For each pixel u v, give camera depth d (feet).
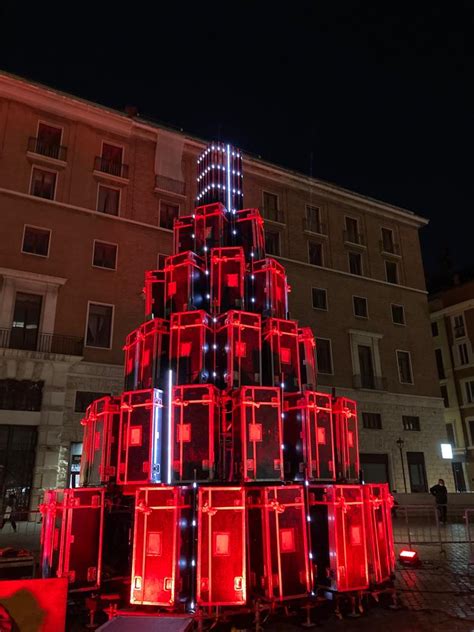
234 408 24.26
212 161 36.32
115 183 87.51
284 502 21.42
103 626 17.65
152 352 27.22
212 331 27.50
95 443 26.76
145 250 86.99
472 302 134.10
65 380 72.95
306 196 111.86
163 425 24.50
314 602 20.81
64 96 84.94
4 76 80.33
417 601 23.66
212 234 32.37
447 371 139.23
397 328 115.65
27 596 17.83
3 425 68.28
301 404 25.13
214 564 20.01
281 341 27.99
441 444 111.04
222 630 19.52
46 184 82.43
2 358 69.21
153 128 92.79
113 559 22.97
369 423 103.40
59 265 78.69
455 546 42.52
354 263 115.65
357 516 22.57
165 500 20.70
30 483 67.87
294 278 103.65
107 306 81.25
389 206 122.83
